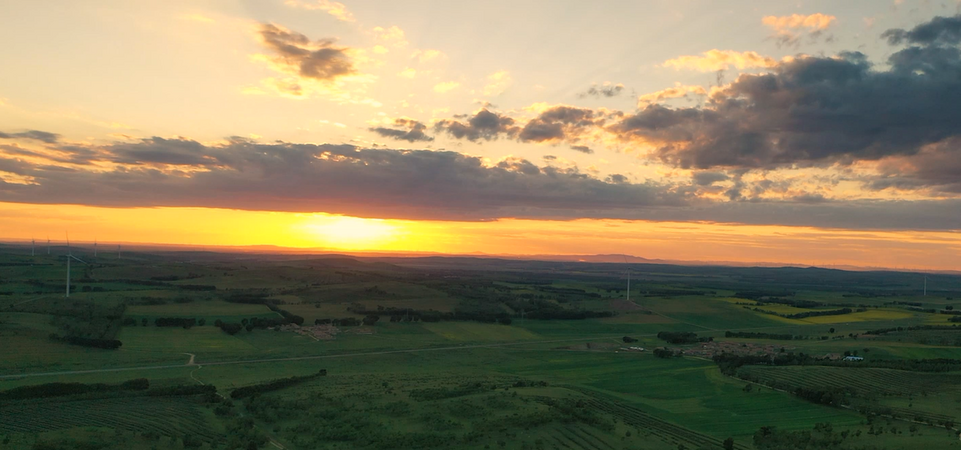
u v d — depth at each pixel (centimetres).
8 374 14175
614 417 11925
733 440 10831
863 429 11256
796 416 12500
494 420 10681
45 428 9900
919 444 10050
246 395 12838
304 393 13125
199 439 9738
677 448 10138
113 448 8950
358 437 9875
